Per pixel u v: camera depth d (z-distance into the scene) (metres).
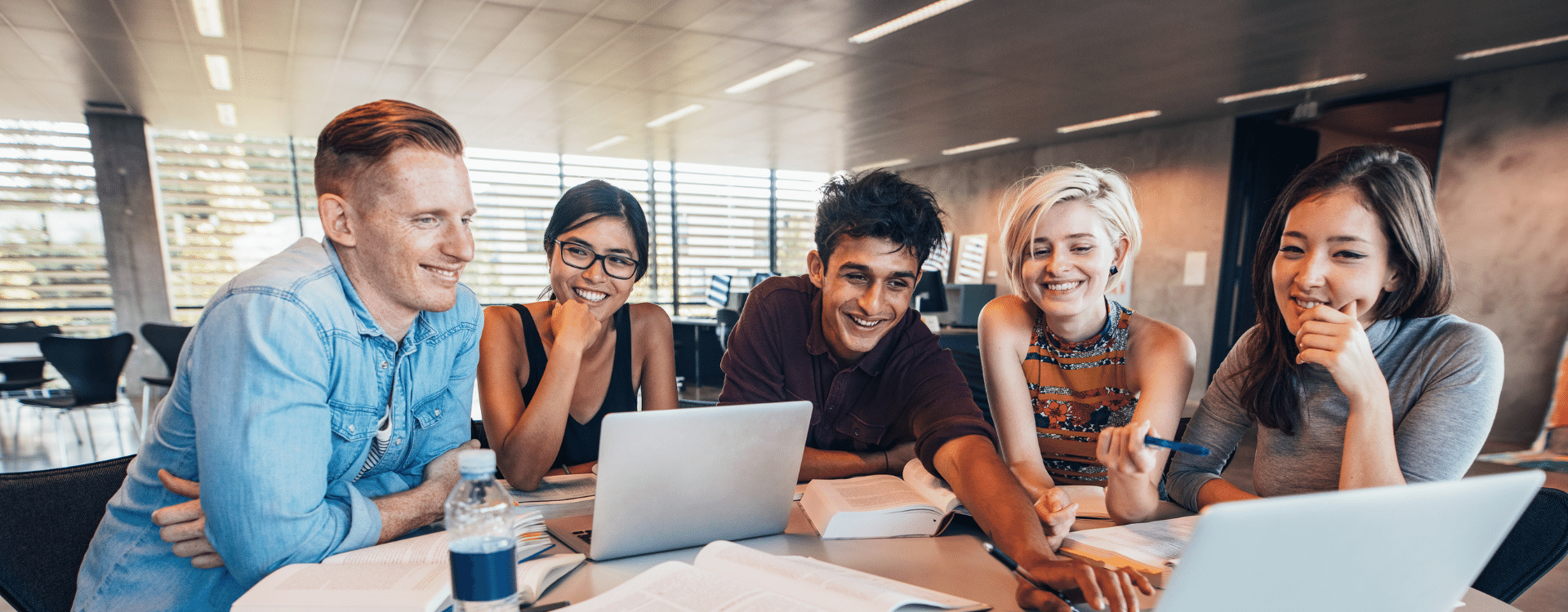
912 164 10.91
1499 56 5.04
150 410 6.24
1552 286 5.12
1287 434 1.26
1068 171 1.34
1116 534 1.04
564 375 1.38
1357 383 1.05
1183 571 0.55
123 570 0.98
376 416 1.08
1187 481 1.33
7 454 4.78
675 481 0.98
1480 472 4.36
